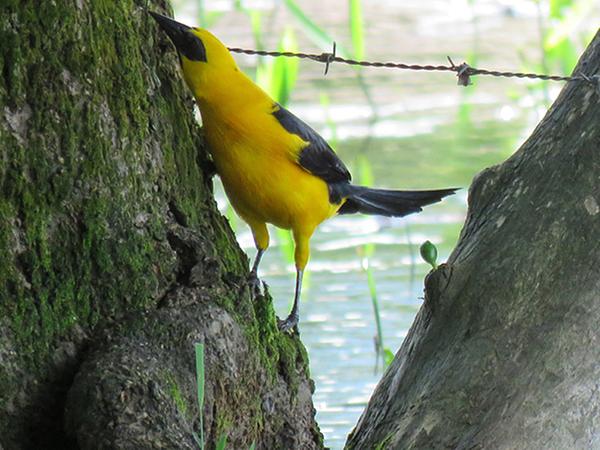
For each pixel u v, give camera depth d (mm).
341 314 16906
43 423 8898
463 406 9750
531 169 10375
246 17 28328
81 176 8945
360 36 16578
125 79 9180
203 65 9977
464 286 10141
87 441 8469
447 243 19391
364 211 11945
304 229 10719
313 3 31281
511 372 9734
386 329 16484
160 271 9250
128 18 9297
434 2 31375
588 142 10102
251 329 9555
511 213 10250
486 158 23203
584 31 23125
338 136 24438
